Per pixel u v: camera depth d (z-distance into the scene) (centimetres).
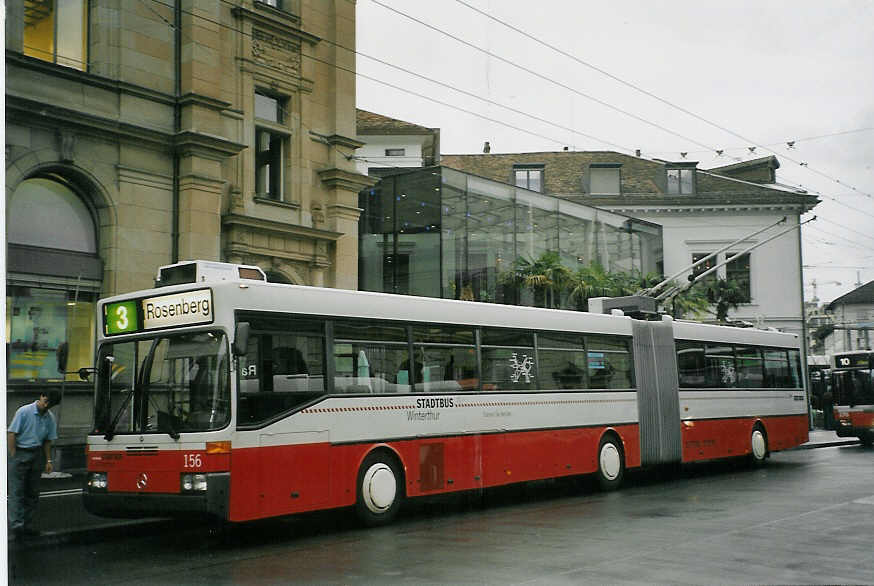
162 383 1041
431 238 2812
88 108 1733
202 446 984
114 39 1795
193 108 1870
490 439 1357
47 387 1641
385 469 1184
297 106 2170
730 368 2020
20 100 1598
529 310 1488
